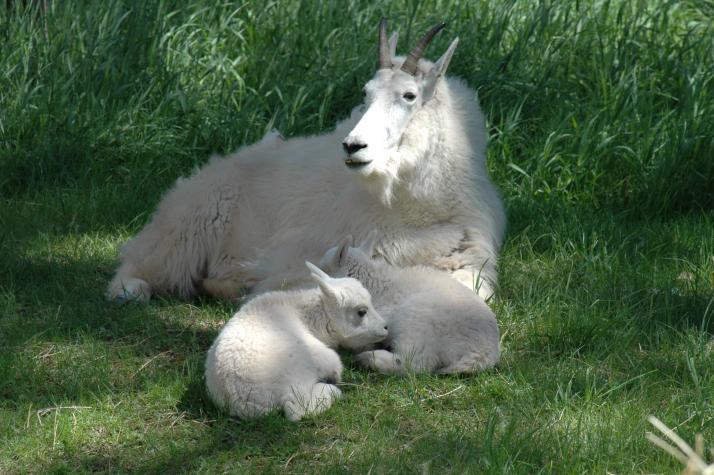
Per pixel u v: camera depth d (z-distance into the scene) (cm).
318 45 2209
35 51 2150
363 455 997
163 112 2084
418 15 2303
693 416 1062
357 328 1146
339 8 2288
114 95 2075
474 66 2097
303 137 1620
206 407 1093
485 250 1412
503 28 2180
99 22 2212
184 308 1419
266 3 2333
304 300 1153
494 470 947
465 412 1098
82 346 1246
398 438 1045
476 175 1440
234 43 2258
